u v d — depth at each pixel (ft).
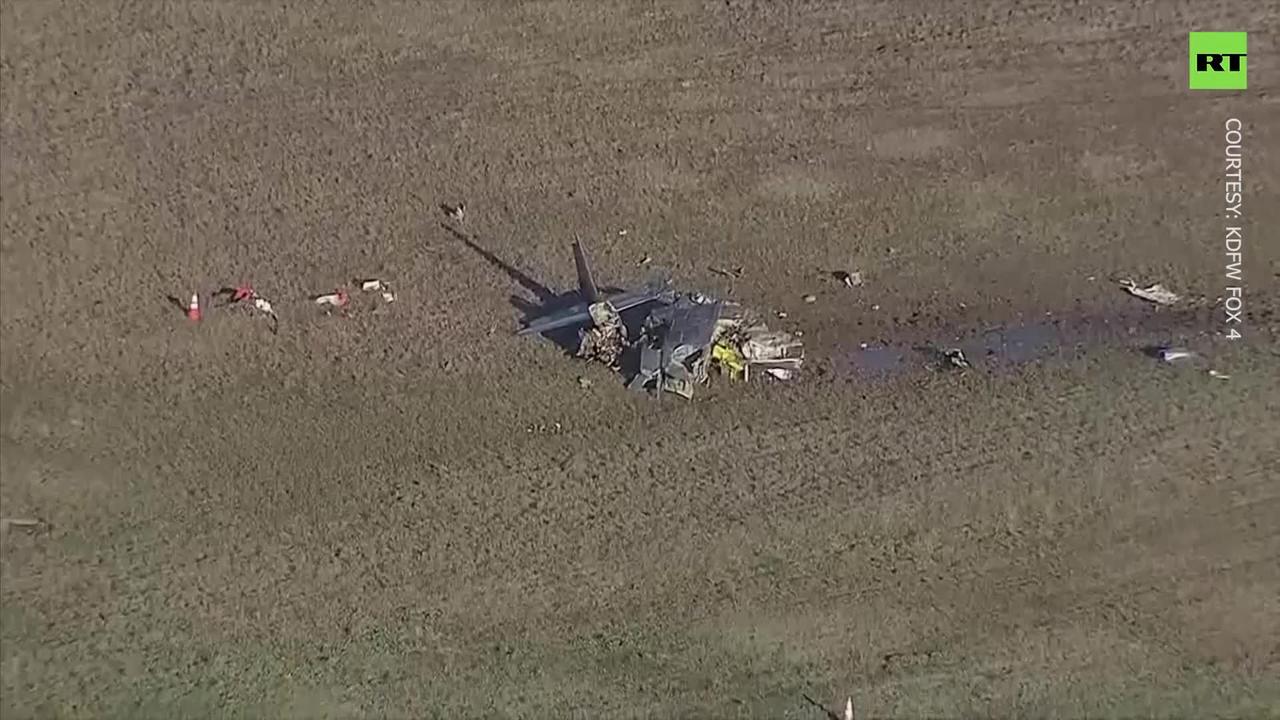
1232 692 270.05
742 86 393.29
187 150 376.27
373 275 350.23
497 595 287.07
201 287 345.92
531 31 408.05
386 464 311.06
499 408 322.75
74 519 299.38
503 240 358.02
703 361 324.39
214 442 314.76
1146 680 271.90
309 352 333.62
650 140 380.78
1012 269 352.69
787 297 345.72
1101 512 300.20
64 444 313.12
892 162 374.43
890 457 311.68
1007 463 309.83
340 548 295.48
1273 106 387.55
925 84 393.09
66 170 370.12
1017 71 396.37
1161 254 355.56
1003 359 332.80
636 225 361.30
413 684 273.13
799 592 286.66
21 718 265.95
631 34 407.44
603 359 329.72
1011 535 296.30
